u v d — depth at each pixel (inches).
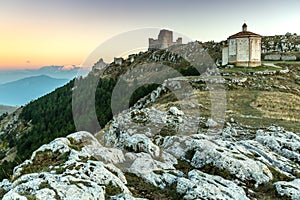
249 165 777.6
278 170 811.4
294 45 6264.8
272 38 6875.0
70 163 705.0
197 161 832.3
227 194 639.1
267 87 2642.7
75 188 558.6
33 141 3991.1
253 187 737.6
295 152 983.0
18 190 566.3
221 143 932.0
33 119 5349.4
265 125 1515.7
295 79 3051.2
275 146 1025.5
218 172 779.4
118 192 621.3
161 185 700.0
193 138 964.6
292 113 1891.0
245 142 1010.7
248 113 1797.5
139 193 661.3
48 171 692.1
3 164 2659.9
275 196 701.9
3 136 5816.9
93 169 666.8
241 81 2721.5
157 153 872.3
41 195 524.1
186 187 657.6
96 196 558.6
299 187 717.3
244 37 3614.7
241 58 3661.4
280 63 3929.6
